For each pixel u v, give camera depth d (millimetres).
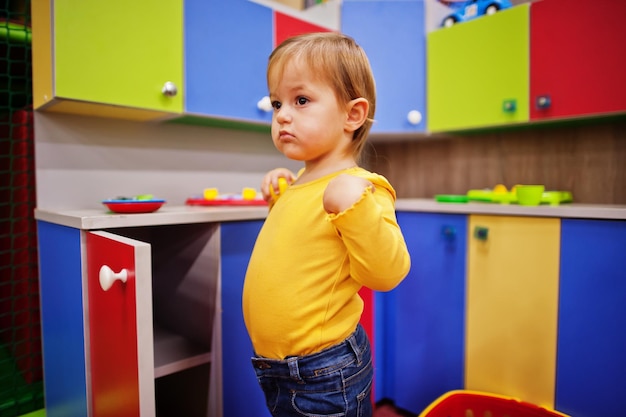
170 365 1021
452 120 1516
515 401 1179
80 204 1273
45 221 1136
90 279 914
